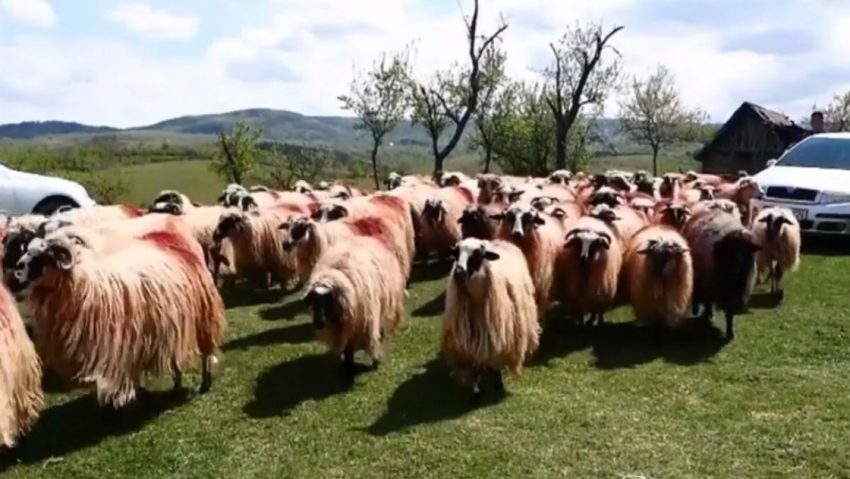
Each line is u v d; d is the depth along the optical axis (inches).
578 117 1780.3
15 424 247.6
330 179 1624.0
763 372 331.0
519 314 310.8
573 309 403.5
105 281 273.9
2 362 236.5
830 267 556.4
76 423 288.0
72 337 267.6
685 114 2177.7
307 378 334.6
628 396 305.3
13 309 250.5
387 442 265.3
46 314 269.4
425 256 588.1
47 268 264.7
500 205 513.7
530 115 1749.5
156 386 323.3
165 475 246.4
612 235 401.1
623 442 260.5
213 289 320.2
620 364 346.6
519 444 261.0
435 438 267.4
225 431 279.4
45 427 284.0
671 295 367.6
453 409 295.3
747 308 445.1
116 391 276.7
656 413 286.2
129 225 392.2
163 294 289.4
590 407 293.1
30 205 618.2
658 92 2144.4
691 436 264.1
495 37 1530.5
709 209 432.8
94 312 269.6
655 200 602.5
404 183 750.5
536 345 327.6
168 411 298.7
